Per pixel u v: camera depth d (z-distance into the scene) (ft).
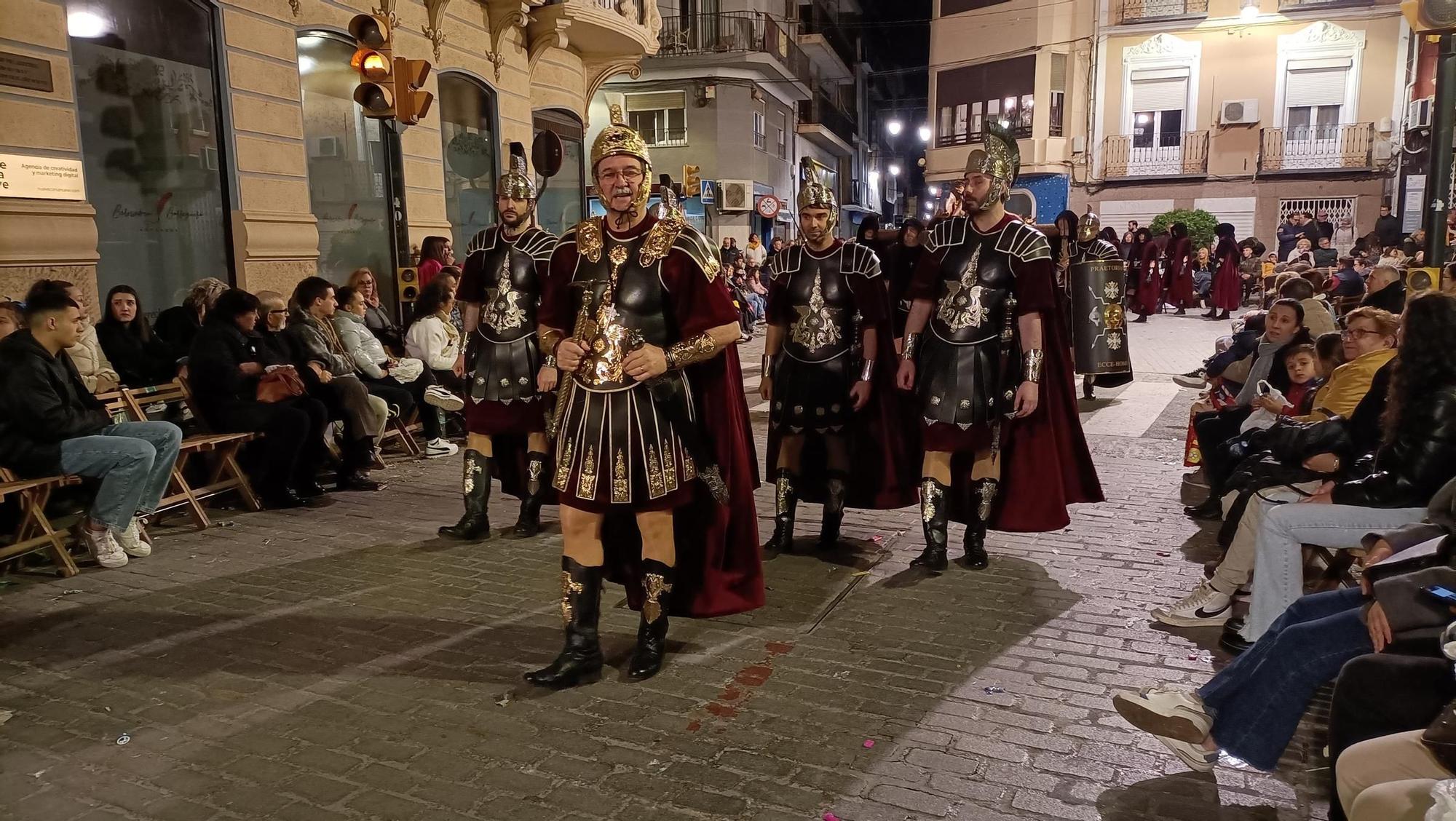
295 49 29.58
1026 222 15.25
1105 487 21.81
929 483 16.07
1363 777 7.59
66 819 9.04
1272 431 13.52
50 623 13.92
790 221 96.73
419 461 25.50
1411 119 74.95
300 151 29.91
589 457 11.53
